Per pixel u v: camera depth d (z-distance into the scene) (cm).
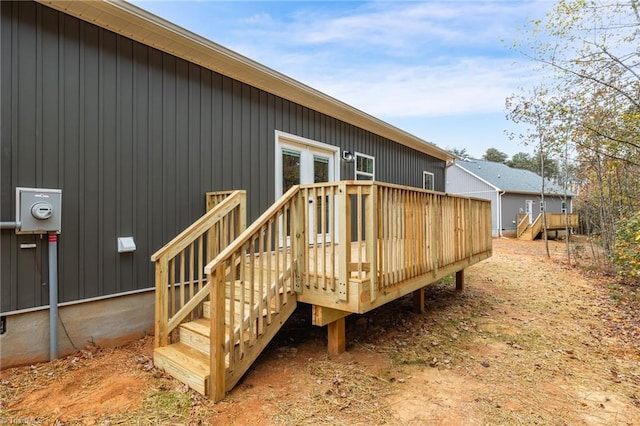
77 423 231
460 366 344
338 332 357
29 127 308
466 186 2169
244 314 307
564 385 311
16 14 301
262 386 287
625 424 251
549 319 514
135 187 381
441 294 634
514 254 1223
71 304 335
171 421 235
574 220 1844
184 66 429
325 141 666
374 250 321
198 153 443
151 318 396
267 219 306
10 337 303
